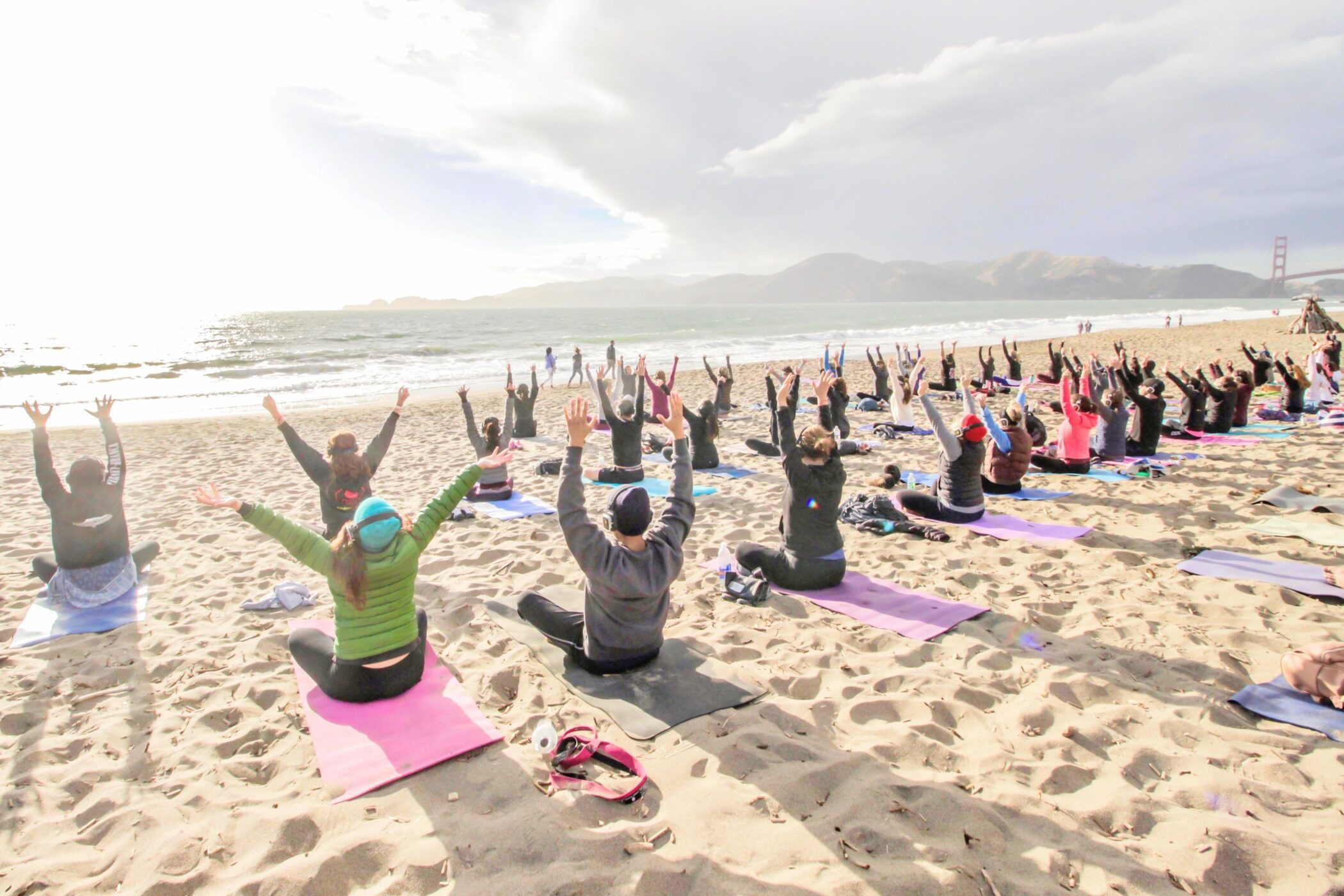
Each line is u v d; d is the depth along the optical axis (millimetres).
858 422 13500
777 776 2896
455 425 15102
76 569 4977
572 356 34625
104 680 3961
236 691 3791
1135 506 7125
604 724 3363
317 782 2963
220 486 9398
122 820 2764
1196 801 2762
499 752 3156
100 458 11977
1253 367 15938
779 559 5086
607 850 2512
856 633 4367
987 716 3428
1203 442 10500
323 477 5289
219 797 2889
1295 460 9023
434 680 3789
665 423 3703
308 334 62750
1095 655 4004
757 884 2332
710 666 3863
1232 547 5812
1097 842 2545
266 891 2377
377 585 3398
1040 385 18109
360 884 2420
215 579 5723
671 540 3609
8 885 2418
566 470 3441
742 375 25000
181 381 26234
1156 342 34500
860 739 3230
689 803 2758
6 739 3400
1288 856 2426
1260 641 4113
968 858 2455
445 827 2656
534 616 4223
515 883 2357
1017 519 6656
